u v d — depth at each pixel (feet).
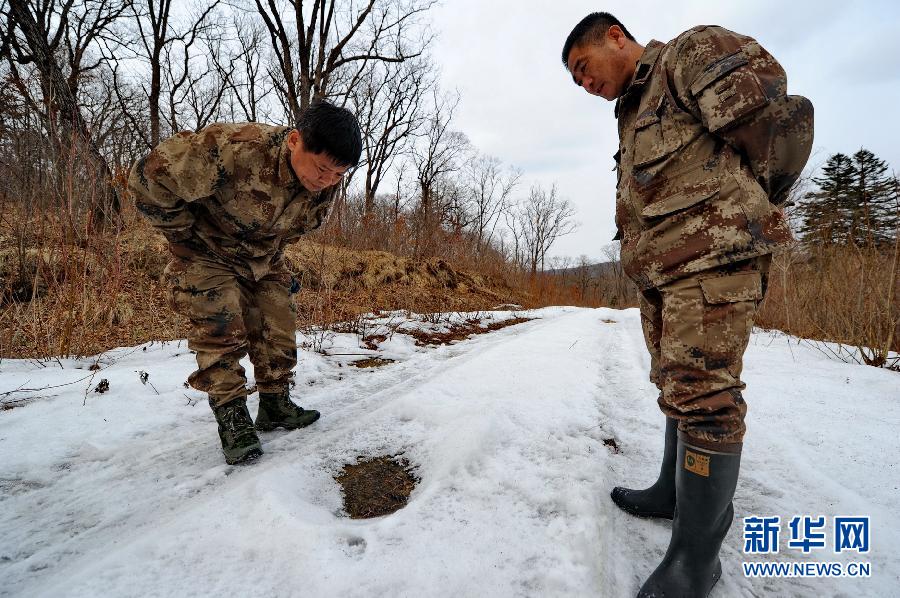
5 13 23.41
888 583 4.24
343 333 16.66
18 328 12.58
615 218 4.99
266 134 6.26
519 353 13.69
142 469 6.68
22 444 7.36
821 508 5.35
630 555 4.74
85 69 35.04
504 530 4.98
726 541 4.97
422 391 9.48
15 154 13.67
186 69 55.77
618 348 15.12
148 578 4.23
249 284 7.41
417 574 4.28
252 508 5.23
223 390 6.66
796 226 16.40
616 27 4.86
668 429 5.14
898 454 6.55
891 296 13.26
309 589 4.10
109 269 14.46
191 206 6.27
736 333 3.88
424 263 40.24
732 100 3.71
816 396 9.12
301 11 37.81
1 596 4.17
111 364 11.71
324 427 8.14
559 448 6.95
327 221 21.65
